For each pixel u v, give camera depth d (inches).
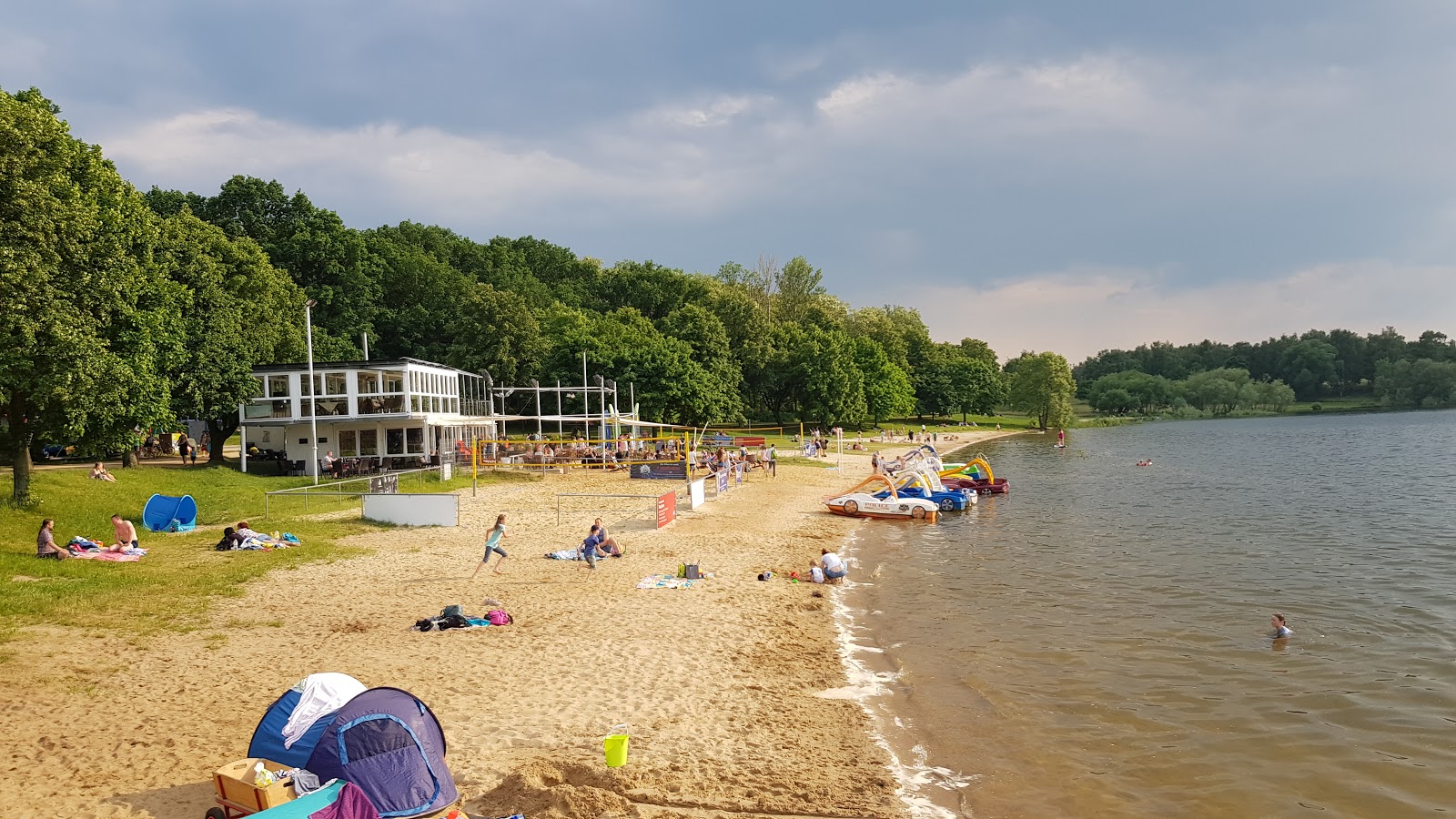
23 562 812.6
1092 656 652.1
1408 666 630.5
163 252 1577.3
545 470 1919.3
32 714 455.2
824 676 591.8
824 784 418.9
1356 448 3297.2
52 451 1823.3
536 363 3189.0
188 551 946.7
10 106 955.3
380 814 340.8
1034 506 1659.7
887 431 4013.3
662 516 1225.4
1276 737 497.4
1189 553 1117.7
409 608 725.3
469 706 499.8
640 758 434.0
